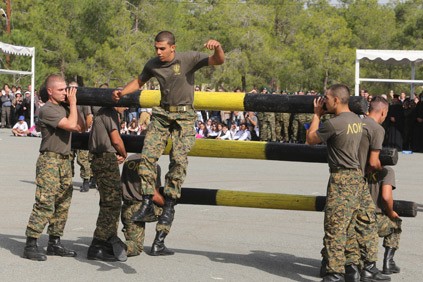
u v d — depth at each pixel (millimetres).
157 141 8148
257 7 63969
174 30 60312
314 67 60531
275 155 8344
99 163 8633
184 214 12273
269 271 8367
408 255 9484
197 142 8523
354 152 7539
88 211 12273
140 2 60031
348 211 7520
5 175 16875
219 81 60188
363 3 72438
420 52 25828
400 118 26625
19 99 34250
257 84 61875
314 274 8273
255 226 11367
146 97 8484
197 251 9367
